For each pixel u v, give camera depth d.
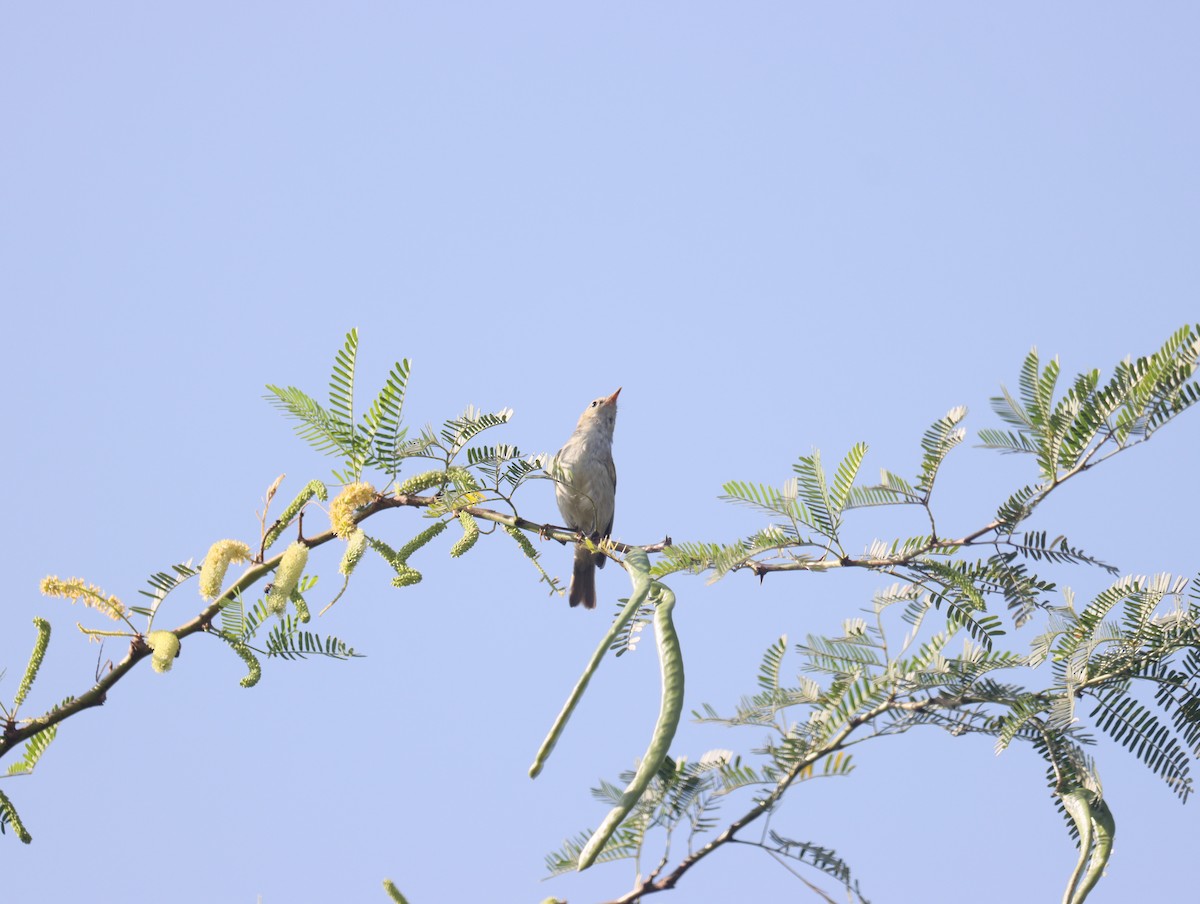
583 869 5.62
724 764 6.57
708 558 7.83
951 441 7.69
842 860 6.12
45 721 6.70
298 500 7.29
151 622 6.91
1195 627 6.80
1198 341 7.03
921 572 7.56
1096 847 6.18
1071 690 6.55
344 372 8.38
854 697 6.54
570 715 5.56
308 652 7.07
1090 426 7.25
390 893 6.11
